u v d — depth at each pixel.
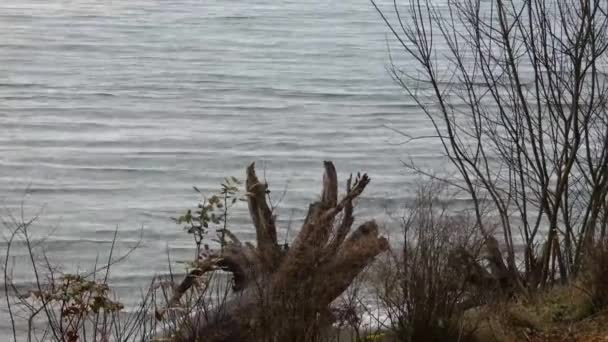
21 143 15.47
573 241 7.15
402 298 5.24
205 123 17.08
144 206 12.59
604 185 6.77
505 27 7.65
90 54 22.16
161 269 9.97
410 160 13.87
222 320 4.88
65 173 14.02
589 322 5.79
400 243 6.60
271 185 13.59
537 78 7.36
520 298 6.12
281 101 18.58
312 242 5.16
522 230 8.79
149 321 5.79
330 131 16.53
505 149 12.70
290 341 4.62
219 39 24.00
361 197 11.09
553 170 8.56
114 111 17.73
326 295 4.94
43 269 9.34
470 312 5.68
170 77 20.31
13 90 18.89
